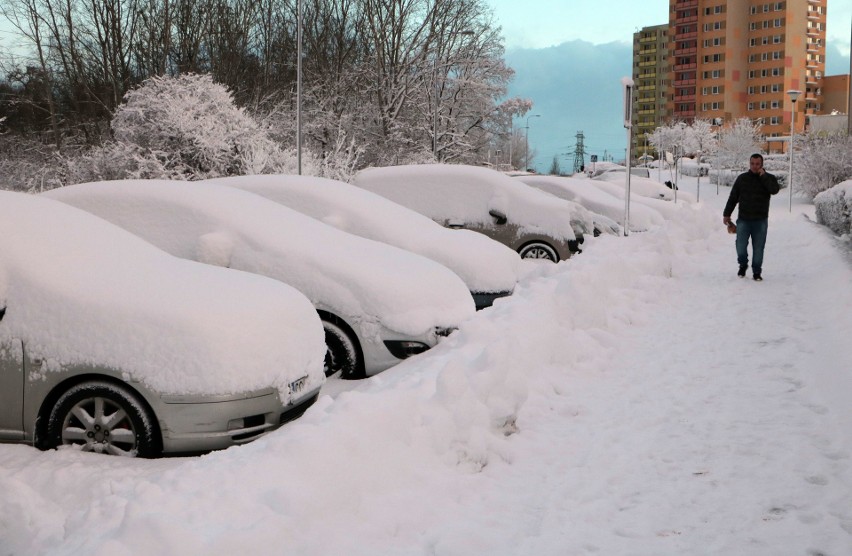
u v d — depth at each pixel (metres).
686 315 9.14
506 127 44.50
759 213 11.52
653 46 158.75
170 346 4.84
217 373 4.82
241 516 3.33
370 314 6.78
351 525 3.51
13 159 34.91
